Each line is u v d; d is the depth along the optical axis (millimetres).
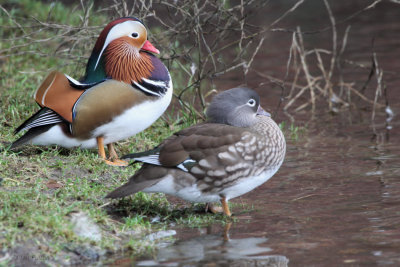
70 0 21578
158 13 17078
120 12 14109
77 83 10508
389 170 11031
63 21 18562
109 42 10781
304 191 10023
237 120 9281
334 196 9688
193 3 13812
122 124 10664
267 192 10070
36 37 17625
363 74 19062
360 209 9000
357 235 7938
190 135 8891
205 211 9344
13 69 15594
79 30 14141
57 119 10453
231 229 8414
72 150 11172
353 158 11945
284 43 23219
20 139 10391
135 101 10586
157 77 10859
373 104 16547
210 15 14180
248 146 8781
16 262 7102
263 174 9055
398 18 26672
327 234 8023
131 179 8617
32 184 9297
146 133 12633
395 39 22969
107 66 10750
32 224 7652
